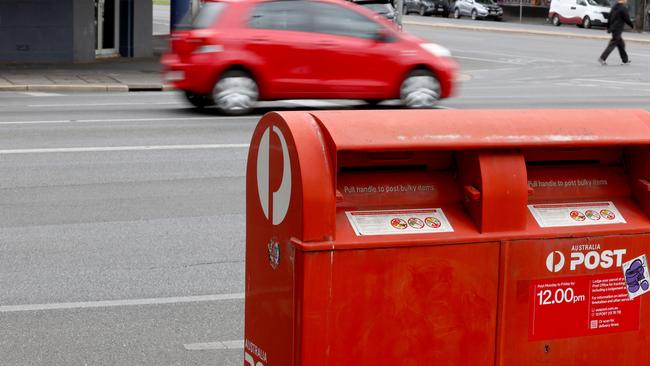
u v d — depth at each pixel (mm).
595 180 4406
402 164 4137
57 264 8164
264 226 4160
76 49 27297
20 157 12672
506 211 4090
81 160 12578
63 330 6605
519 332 4160
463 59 32844
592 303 4266
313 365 3859
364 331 3906
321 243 3816
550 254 4168
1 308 7035
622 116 4367
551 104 18938
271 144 4059
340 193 3871
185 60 16516
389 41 17078
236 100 16562
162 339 6453
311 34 16734
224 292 7488
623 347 4336
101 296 7340
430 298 3994
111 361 6062
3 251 8523
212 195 10852
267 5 16609
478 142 4035
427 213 4066
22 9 26672
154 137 14359
